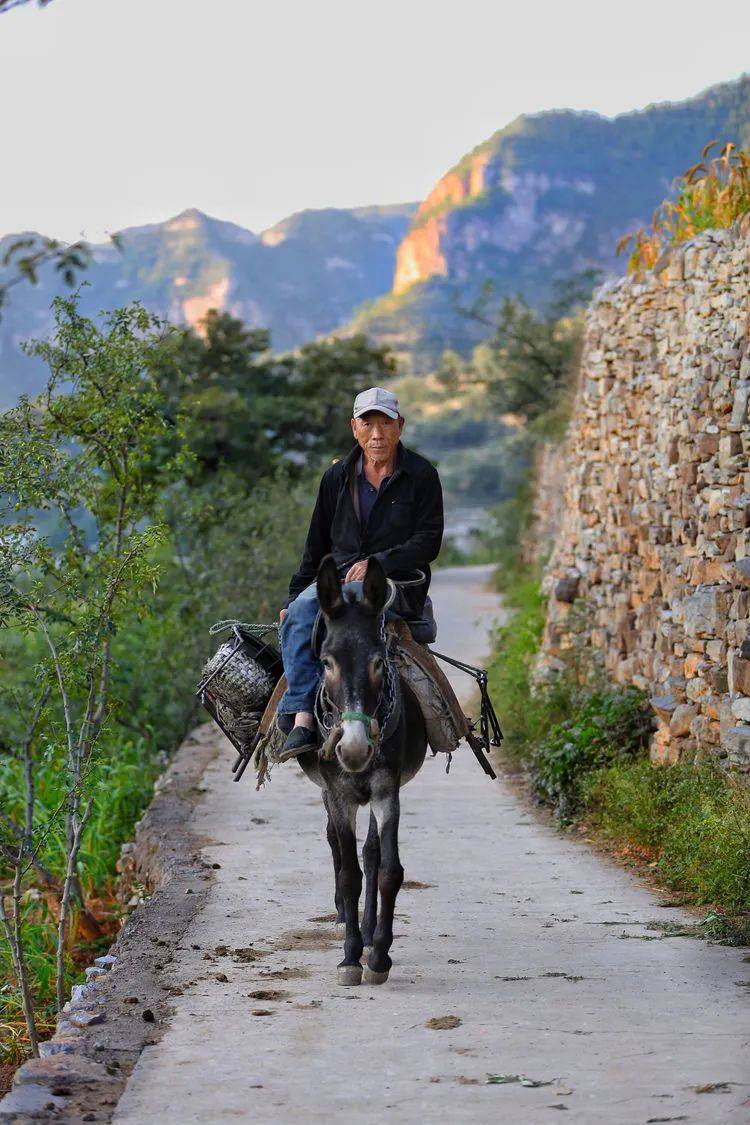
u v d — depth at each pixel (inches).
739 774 380.5
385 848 250.7
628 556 541.6
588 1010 233.6
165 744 688.4
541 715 572.1
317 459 1512.1
